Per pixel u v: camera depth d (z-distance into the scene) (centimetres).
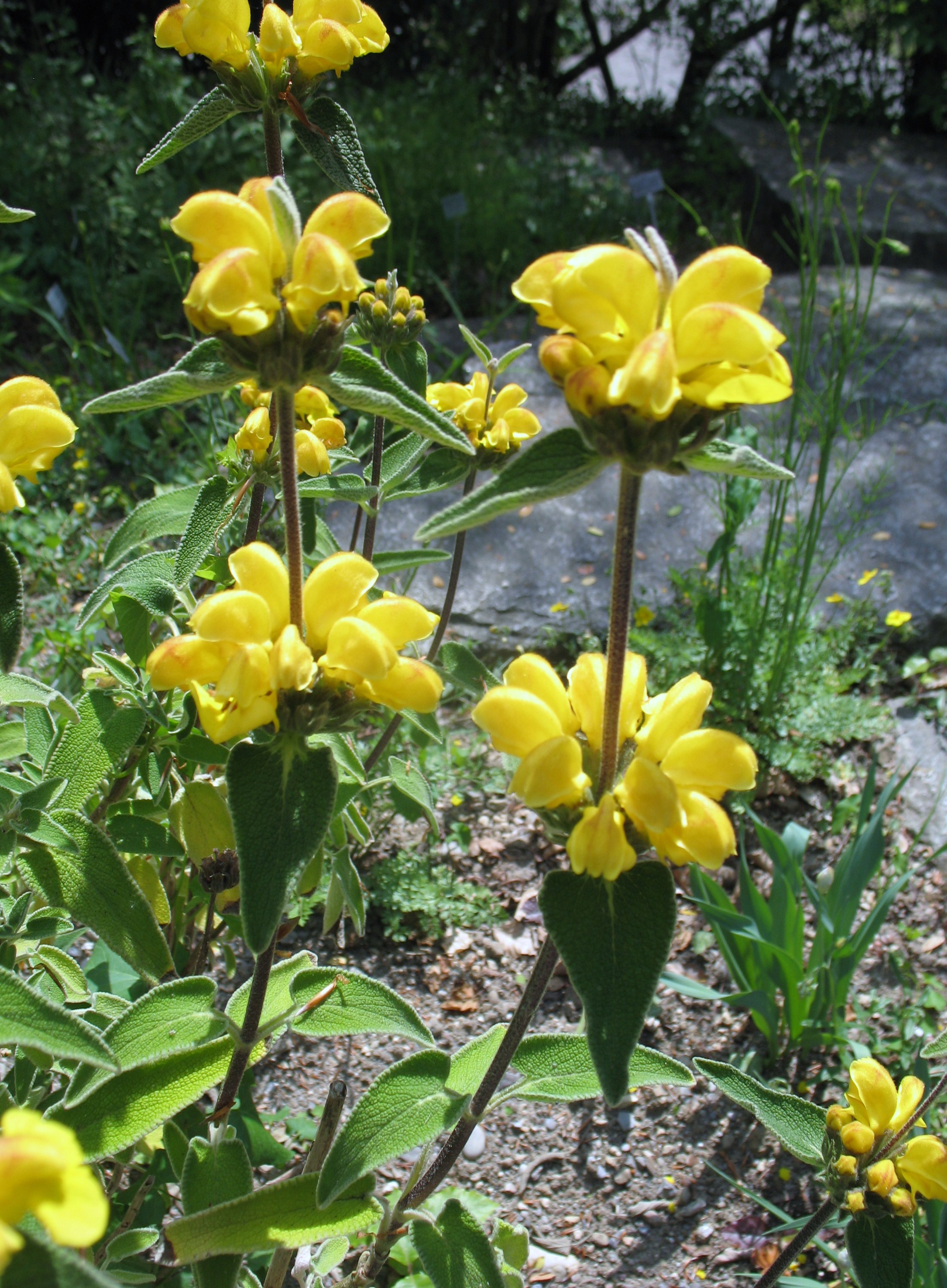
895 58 239
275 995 41
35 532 105
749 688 92
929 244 178
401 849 83
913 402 137
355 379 31
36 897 44
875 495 110
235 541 63
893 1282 39
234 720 30
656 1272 60
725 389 27
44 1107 43
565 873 31
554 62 256
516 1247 50
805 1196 64
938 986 76
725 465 29
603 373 27
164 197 153
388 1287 55
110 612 61
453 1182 63
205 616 31
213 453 95
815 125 222
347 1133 35
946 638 105
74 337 139
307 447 50
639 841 32
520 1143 66
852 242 88
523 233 169
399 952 76
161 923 49
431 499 119
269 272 28
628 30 243
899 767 93
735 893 83
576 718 34
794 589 98
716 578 107
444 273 161
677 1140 66
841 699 94
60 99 168
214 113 42
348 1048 69
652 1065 40
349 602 32
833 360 111
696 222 190
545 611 105
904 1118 41
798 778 91
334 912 59
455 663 59
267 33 40
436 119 189
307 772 31
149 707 43
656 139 233
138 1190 45
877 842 70
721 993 70
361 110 188
